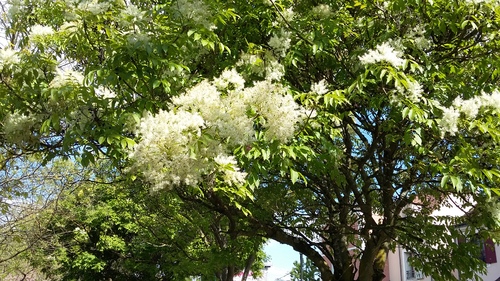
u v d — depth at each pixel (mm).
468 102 4293
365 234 6297
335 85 5285
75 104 3721
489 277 13516
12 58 3922
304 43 5008
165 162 3191
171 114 3227
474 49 5230
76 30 3924
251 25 5230
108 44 3770
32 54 4023
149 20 3672
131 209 13750
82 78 3770
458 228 7918
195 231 11422
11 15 4605
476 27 4652
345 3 5504
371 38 5277
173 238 11633
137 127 3693
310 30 5055
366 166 7223
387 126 5035
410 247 6859
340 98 3852
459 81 4980
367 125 5664
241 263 10164
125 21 3625
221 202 5184
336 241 7012
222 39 5098
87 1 3488
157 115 3246
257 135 3760
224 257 8945
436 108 4461
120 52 3553
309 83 5574
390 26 5172
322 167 4406
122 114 3629
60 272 15117
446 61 5223
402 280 18719
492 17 4910
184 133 3203
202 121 3229
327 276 6730
